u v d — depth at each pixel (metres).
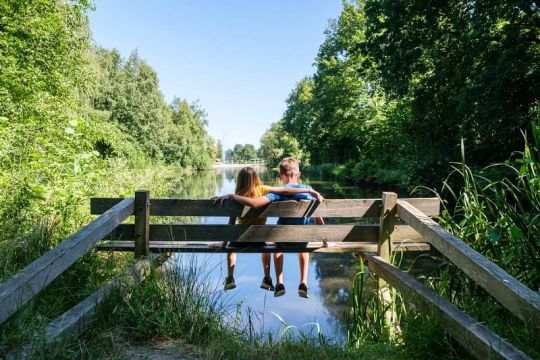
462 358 2.56
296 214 4.11
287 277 6.04
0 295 2.15
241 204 4.06
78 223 5.19
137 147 35.47
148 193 3.98
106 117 24.30
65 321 2.53
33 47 11.41
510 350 2.14
